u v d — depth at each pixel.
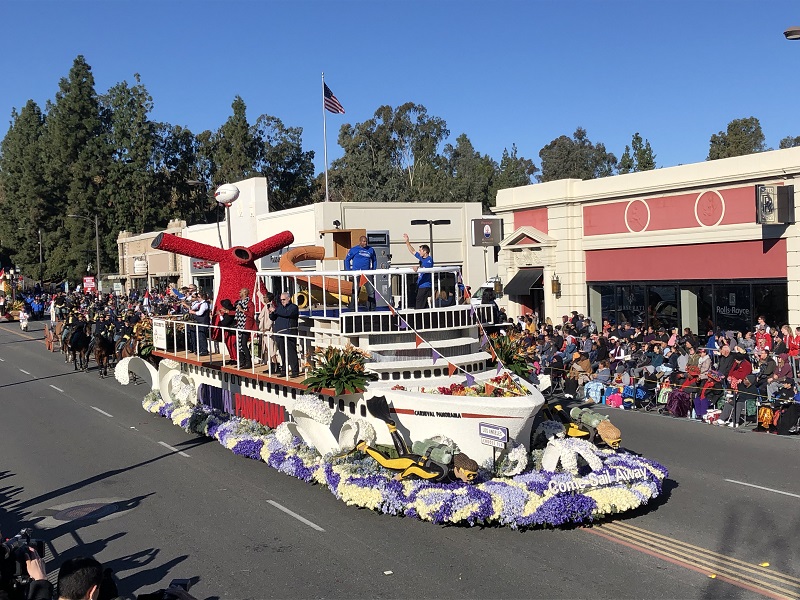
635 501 10.91
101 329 34.72
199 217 93.44
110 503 13.12
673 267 26.80
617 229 28.62
